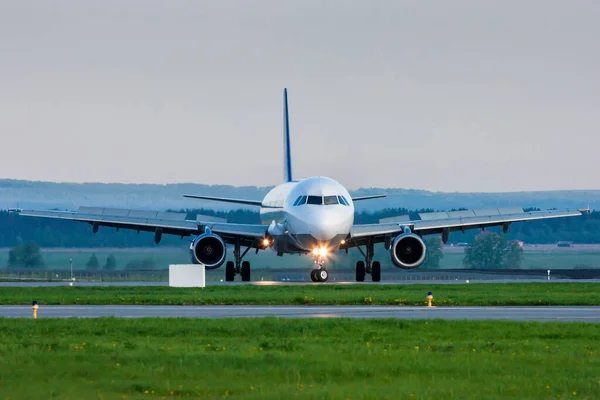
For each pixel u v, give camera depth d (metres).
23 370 91.06
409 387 82.94
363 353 101.69
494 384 84.31
